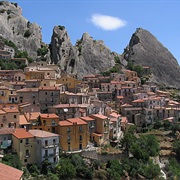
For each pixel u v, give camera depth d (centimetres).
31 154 10825
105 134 13812
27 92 14600
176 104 19175
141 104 18450
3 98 14125
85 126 12800
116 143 13925
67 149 12300
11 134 11200
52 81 17100
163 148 15262
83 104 15825
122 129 16462
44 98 14788
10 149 11075
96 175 11119
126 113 17912
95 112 15638
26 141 10750
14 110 12500
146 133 16650
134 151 12912
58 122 12725
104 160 12369
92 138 13588
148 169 12081
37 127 12619
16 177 7000
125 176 11731
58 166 10762
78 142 12575
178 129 16650
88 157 11981
